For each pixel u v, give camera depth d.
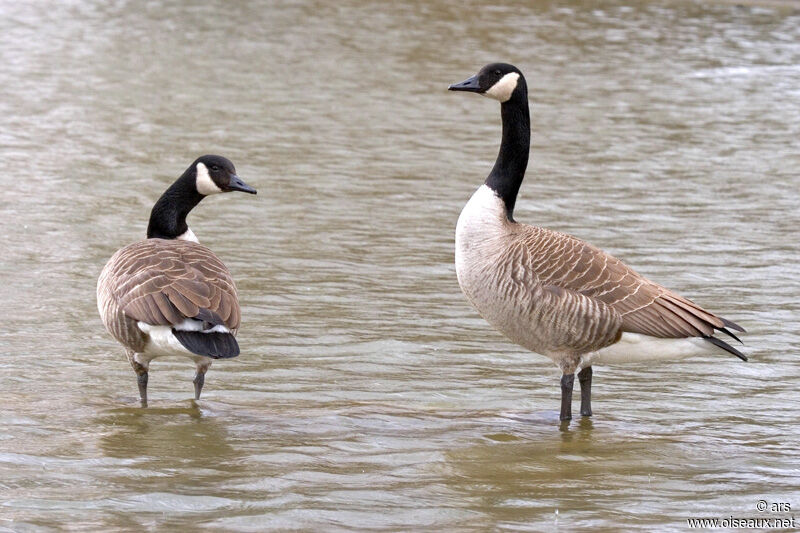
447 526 8.56
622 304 10.84
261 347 13.57
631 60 37.59
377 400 12.05
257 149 24.91
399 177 23.00
